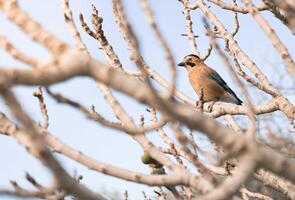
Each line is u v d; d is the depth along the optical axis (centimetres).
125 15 676
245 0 1081
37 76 602
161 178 783
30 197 681
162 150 1212
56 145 805
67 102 728
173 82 661
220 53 743
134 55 669
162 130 1203
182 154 1168
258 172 1209
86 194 689
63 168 670
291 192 1177
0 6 663
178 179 787
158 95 647
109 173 788
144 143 905
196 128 675
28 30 646
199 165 803
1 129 743
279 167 691
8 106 601
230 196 676
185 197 1090
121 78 644
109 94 959
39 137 639
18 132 739
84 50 1013
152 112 1229
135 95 646
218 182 802
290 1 1002
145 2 686
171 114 662
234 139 684
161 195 1257
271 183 1198
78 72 623
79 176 919
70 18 1040
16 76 593
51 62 615
